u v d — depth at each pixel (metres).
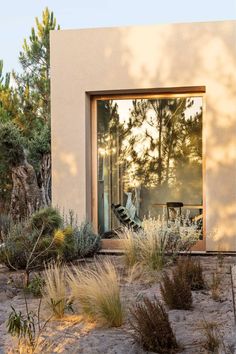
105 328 4.72
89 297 4.93
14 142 12.80
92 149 9.95
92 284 4.99
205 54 9.18
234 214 9.09
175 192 9.80
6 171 15.38
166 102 9.82
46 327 4.73
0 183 16.50
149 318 4.12
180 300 5.26
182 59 9.25
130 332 4.55
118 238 9.80
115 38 9.45
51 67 9.66
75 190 9.59
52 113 9.66
